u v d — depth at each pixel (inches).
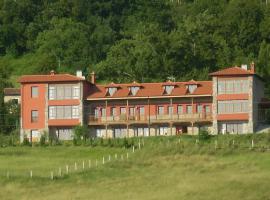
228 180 6830.7
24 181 7076.8
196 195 6392.7
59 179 7160.4
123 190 6717.5
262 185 6604.3
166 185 6806.1
